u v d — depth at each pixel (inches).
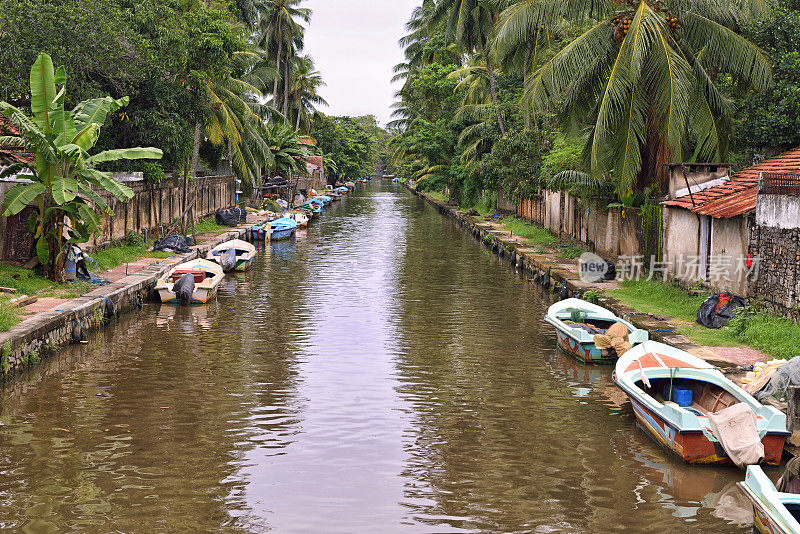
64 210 819.4
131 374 609.9
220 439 466.0
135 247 1166.3
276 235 1743.4
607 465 431.8
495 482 406.9
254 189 2421.3
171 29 1213.1
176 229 1380.4
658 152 983.0
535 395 569.0
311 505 374.9
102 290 825.5
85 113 831.1
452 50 2748.5
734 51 916.6
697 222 834.8
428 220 2391.7
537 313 887.7
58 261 834.2
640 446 463.2
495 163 1830.7
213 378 601.0
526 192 1649.9
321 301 957.2
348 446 457.7
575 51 944.3
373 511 369.1
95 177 805.2
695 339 641.6
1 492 384.5
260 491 390.9
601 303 836.0
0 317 614.2
